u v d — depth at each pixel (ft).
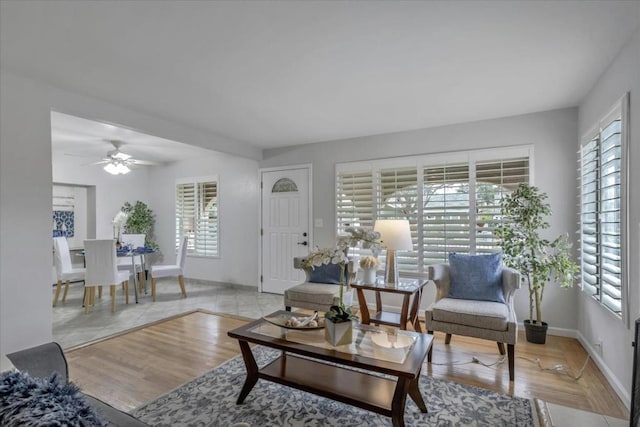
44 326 8.95
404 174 14.11
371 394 6.37
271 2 5.77
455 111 11.63
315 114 11.94
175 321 13.15
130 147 17.39
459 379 8.33
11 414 2.47
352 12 6.08
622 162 7.25
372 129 13.94
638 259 6.69
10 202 8.41
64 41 7.01
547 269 10.21
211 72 8.53
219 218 19.97
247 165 18.78
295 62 8.02
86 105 10.09
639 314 6.70
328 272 12.26
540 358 9.53
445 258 13.14
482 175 12.63
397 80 9.07
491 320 8.32
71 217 20.62
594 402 7.31
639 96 6.59
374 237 7.73
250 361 7.29
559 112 11.45
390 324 10.87
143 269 18.31
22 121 8.65
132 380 8.34
